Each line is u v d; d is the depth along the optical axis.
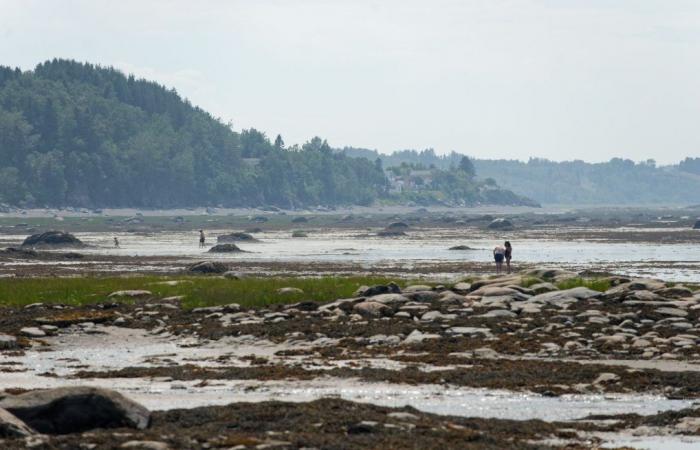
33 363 101.75
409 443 60.31
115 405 64.25
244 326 125.44
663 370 91.44
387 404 77.75
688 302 136.62
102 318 133.12
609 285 169.12
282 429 64.75
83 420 63.19
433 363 97.81
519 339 111.00
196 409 71.31
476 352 103.44
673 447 63.62
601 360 98.50
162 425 65.94
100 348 113.38
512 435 66.00
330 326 123.44
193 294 161.25
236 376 91.12
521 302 140.75
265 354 107.38
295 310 137.75
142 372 94.19
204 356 106.81
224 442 59.22
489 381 86.69
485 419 70.62
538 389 83.50
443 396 81.19
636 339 108.56
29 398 63.25
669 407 76.81
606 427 69.44
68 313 139.12
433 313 129.12
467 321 124.06
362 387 85.12
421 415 70.56
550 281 181.12
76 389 64.06
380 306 133.75
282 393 82.56
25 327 125.25
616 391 82.62
